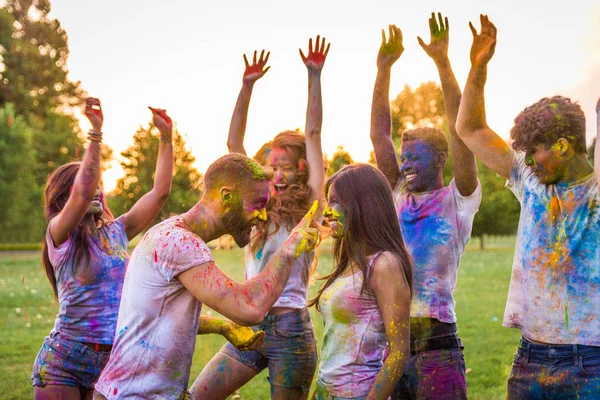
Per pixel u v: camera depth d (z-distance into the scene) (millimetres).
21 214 39500
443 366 3725
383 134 4180
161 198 4180
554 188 3197
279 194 4207
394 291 3006
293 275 3979
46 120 49531
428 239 3836
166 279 2781
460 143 3820
